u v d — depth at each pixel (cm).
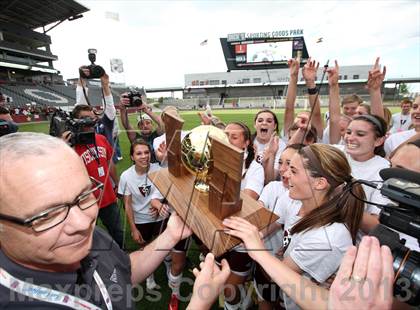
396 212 89
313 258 139
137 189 295
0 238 74
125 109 339
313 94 296
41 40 3828
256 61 4275
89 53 287
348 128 250
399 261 81
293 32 4081
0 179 68
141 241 283
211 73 5219
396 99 2758
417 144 146
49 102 3316
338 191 149
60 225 73
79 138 282
